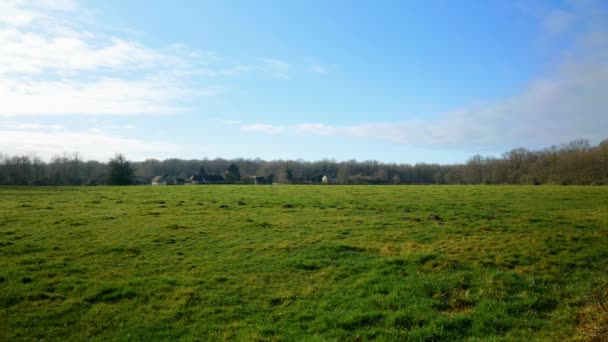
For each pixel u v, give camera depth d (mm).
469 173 118125
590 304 12180
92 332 10812
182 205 34094
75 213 28984
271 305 12570
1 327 10914
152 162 167250
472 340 10234
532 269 15445
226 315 11781
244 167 171750
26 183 99938
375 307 12172
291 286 14070
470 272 14969
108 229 23016
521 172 102000
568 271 15367
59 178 104750
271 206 33500
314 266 16062
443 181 129250
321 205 34062
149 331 10875
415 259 16500
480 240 19906
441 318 11328
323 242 19812
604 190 47000
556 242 19422
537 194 42781
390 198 39500
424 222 25328
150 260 16953
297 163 154625
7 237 20484
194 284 14125
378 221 25750
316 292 13492
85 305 12336
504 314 11688
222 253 18125
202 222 25438
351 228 23594
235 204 34781
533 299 12594
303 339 10273
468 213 28812
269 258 17219
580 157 89500
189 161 172250
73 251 18062
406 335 10500
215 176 133625
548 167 94188
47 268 15602
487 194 43375
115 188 54281
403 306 12203
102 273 15117
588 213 28516
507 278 14336
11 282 13922
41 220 25609
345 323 11156
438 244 19266
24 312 11820
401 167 147125
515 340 10195
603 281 14016
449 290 13430
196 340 10359
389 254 17578
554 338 10305
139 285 13914
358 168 149250
